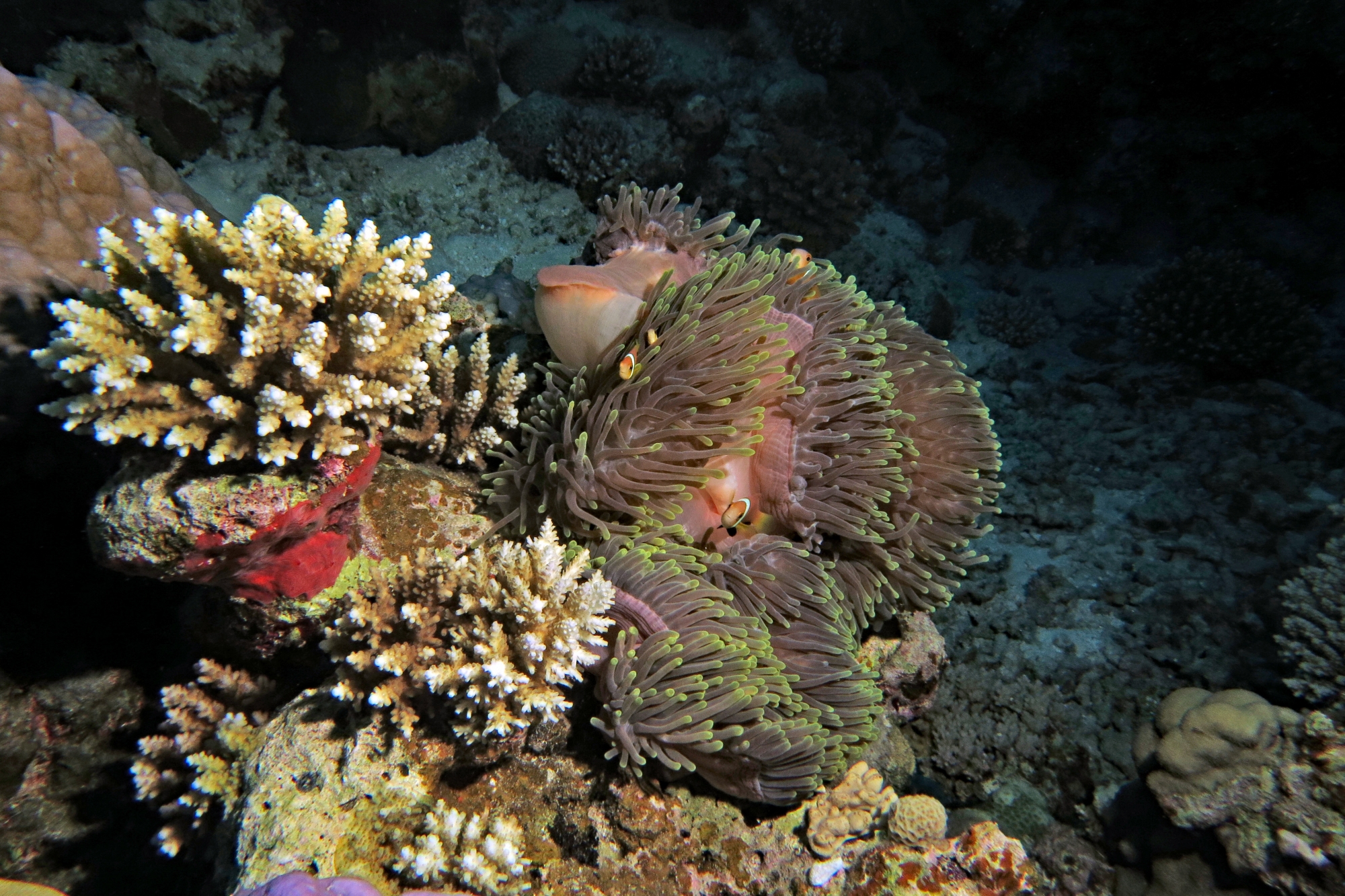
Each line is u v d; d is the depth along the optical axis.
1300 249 2.35
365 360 0.62
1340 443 1.61
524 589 0.60
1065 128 2.60
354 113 1.70
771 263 0.85
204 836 0.71
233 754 0.69
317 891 0.56
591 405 0.71
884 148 2.65
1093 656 1.24
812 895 0.71
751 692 0.66
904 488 0.81
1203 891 0.92
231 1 1.57
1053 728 1.13
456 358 0.72
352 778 0.62
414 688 0.62
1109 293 2.39
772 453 0.76
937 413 0.88
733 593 0.73
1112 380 1.94
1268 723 0.88
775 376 0.77
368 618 0.61
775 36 2.62
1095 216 2.56
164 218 0.58
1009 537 1.50
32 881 0.79
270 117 1.67
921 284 2.32
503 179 1.85
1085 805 1.08
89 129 0.90
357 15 1.67
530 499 0.71
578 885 0.65
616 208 0.88
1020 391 1.95
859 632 0.83
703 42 2.61
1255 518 1.46
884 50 2.64
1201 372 1.91
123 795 0.81
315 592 0.65
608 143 1.84
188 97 1.56
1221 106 2.43
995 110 2.64
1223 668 1.19
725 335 0.75
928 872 0.70
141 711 0.81
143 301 0.56
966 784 1.11
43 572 0.77
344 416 0.62
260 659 0.72
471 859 0.60
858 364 0.82
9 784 0.77
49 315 0.70
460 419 0.75
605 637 0.67
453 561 0.63
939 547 0.87
